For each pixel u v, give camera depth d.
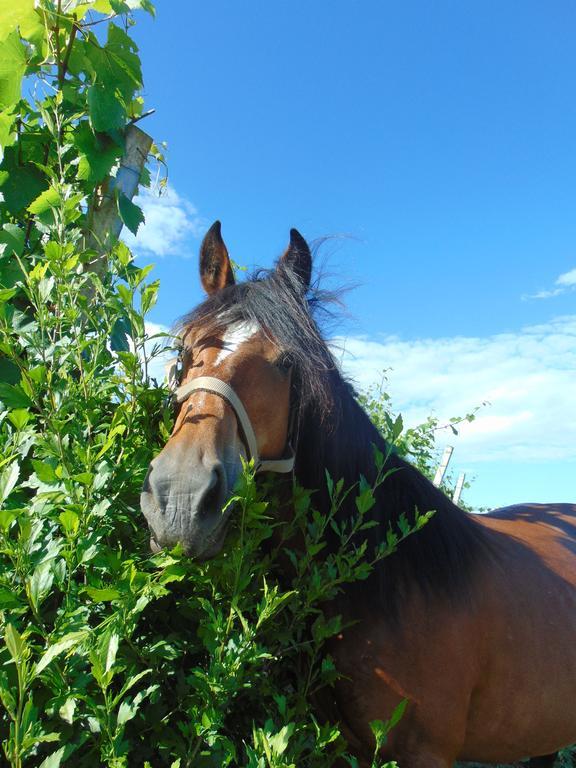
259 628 1.49
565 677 2.12
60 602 1.38
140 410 1.59
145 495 1.38
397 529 1.91
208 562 1.42
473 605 1.95
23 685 0.94
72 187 1.85
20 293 1.86
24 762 1.19
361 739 1.81
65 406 1.39
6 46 1.81
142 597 1.19
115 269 1.64
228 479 1.46
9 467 1.18
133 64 2.00
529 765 3.07
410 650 1.79
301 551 1.83
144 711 1.34
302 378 1.68
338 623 1.57
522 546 2.43
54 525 1.34
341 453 1.87
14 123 1.93
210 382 1.55
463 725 1.88
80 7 1.92
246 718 1.56
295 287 1.79
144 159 2.12
